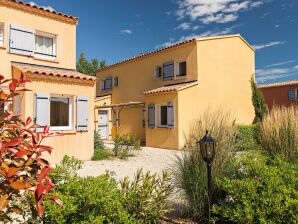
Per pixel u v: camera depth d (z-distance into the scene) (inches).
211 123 185.6
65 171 149.1
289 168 177.5
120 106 719.7
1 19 396.5
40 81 368.5
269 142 255.1
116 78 847.7
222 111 202.1
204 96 588.1
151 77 706.2
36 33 447.5
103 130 801.6
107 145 636.7
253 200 144.2
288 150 242.4
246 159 173.5
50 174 139.6
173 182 178.7
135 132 737.0
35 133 83.0
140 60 744.3
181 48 620.1
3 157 71.9
